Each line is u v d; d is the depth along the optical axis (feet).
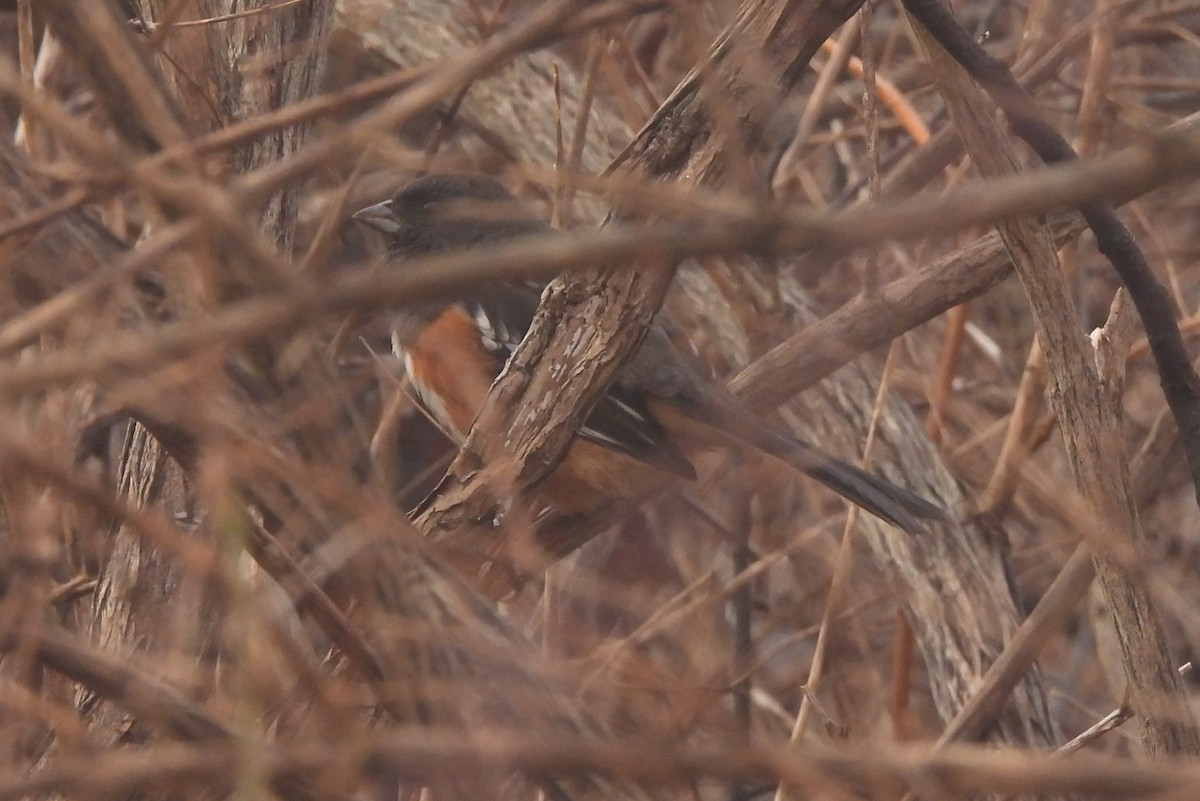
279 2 24.56
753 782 14.48
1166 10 38.78
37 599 14.42
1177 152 8.78
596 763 10.92
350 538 14.78
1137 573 18.49
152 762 11.43
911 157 33.81
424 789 17.16
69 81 30.09
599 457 27.61
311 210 33.19
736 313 30.40
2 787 12.01
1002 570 27.78
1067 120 37.22
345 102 14.34
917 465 29.48
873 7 29.66
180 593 18.90
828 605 24.26
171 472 21.97
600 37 24.09
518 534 19.15
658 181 17.94
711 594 25.57
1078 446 20.16
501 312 29.81
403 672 14.96
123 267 11.65
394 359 34.30
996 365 39.27
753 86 17.78
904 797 13.71
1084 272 37.47
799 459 27.14
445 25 35.09
